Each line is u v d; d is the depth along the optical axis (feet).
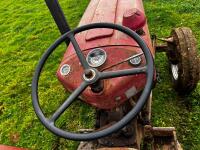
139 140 3.33
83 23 3.71
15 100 5.47
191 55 3.80
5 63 6.57
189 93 4.44
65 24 3.57
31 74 6.03
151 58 2.65
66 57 3.09
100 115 3.31
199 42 5.52
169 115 4.40
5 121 5.09
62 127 4.65
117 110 3.11
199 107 4.40
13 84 5.86
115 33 3.10
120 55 2.86
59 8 3.51
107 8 3.85
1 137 4.83
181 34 3.93
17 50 6.91
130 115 2.46
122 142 3.19
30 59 6.51
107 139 3.22
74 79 2.93
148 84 2.55
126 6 3.87
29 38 7.21
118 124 2.44
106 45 2.96
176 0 6.95
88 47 3.01
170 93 4.69
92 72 2.59
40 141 4.58
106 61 2.83
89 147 3.36
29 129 4.83
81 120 4.66
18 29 7.77
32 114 5.08
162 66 5.16
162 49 4.62
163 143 3.52
